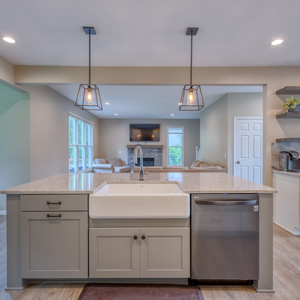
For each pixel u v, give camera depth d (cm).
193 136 913
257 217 171
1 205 378
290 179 294
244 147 484
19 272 172
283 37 247
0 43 262
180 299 164
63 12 202
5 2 186
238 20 214
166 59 308
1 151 370
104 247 171
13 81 327
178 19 212
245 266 172
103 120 909
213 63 321
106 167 719
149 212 166
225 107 501
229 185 189
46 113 424
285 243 262
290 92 325
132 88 454
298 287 179
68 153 533
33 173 378
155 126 906
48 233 170
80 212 169
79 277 172
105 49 278
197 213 171
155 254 172
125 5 192
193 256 172
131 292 171
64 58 306
